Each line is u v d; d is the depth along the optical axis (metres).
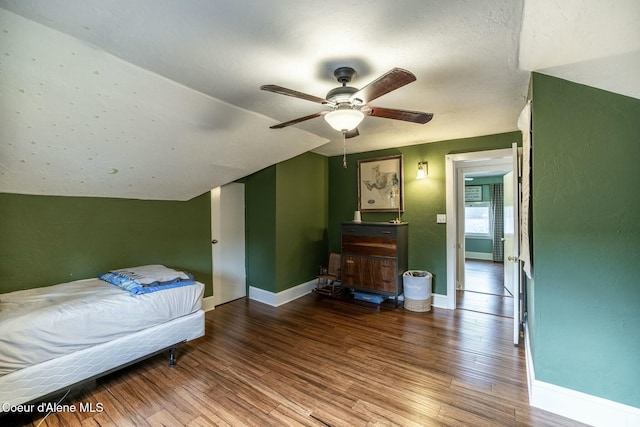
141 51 1.67
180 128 2.46
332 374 2.38
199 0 1.27
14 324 1.76
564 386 1.89
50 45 1.54
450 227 3.90
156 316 2.40
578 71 1.74
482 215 8.00
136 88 1.96
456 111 2.74
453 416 1.89
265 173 4.24
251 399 2.07
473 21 1.42
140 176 2.87
